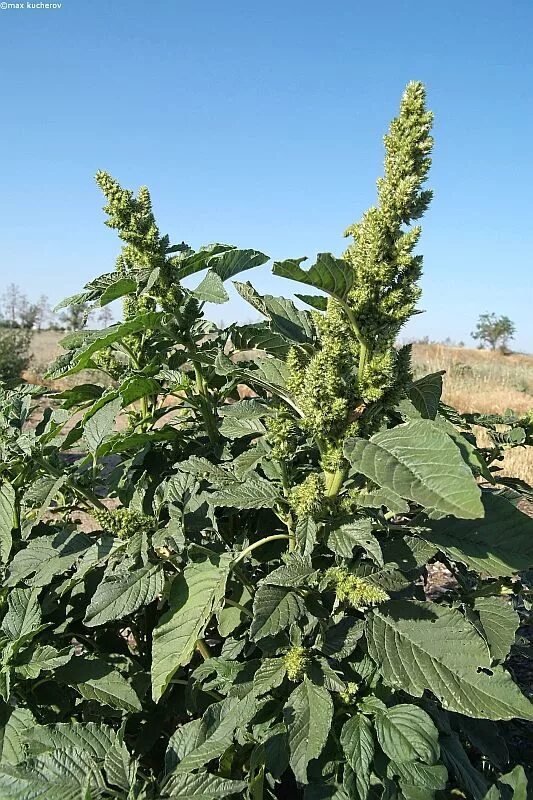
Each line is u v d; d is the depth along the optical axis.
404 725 1.98
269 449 2.18
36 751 1.85
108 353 2.82
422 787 1.96
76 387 2.77
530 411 2.76
